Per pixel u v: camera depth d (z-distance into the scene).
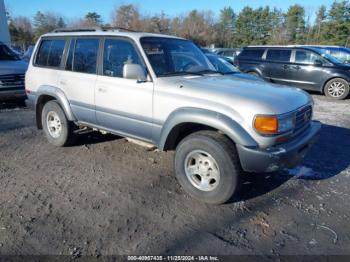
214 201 3.42
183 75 3.97
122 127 4.15
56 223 3.10
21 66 8.27
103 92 4.20
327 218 3.25
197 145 3.37
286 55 11.34
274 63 11.56
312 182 4.05
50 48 5.09
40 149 5.15
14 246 2.76
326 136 6.02
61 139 5.06
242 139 3.08
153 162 4.63
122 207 3.41
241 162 3.17
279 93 3.49
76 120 4.79
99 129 4.57
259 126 3.07
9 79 7.89
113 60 4.14
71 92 4.66
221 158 3.23
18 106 8.61
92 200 3.54
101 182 3.98
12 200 3.52
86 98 4.46
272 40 64.25
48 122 5.23
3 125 6.62
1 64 8.04
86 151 5.05
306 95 3.88
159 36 4.27
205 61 4.61
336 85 10.37
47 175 4.18
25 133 6.04
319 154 5.04
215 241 2.88
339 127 6.71
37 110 5.38
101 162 4.62
